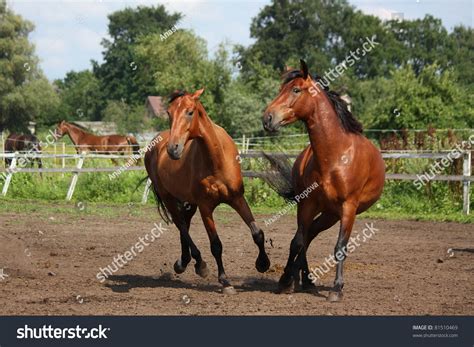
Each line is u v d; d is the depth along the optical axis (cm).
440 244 1346
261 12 7419
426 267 1096
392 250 1273
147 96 7781
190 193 934
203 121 873
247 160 2092
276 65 7088
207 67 4212
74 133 3089
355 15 7888
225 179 898
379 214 1825
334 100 864
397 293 895
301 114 838
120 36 8756
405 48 8206
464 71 8319
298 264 909
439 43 8806
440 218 1738
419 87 3203
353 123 871
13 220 1714
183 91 887
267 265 937
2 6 5978
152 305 834
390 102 3228
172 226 1641
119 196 2291
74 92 8550
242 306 826
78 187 2370
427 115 3053
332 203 854
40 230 1537
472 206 1884
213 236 918
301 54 7162
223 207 2030
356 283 969
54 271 1070
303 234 884
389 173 1989
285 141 2875
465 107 3225
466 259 1173
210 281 1016
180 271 1059
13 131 5966
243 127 4059
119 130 5816
